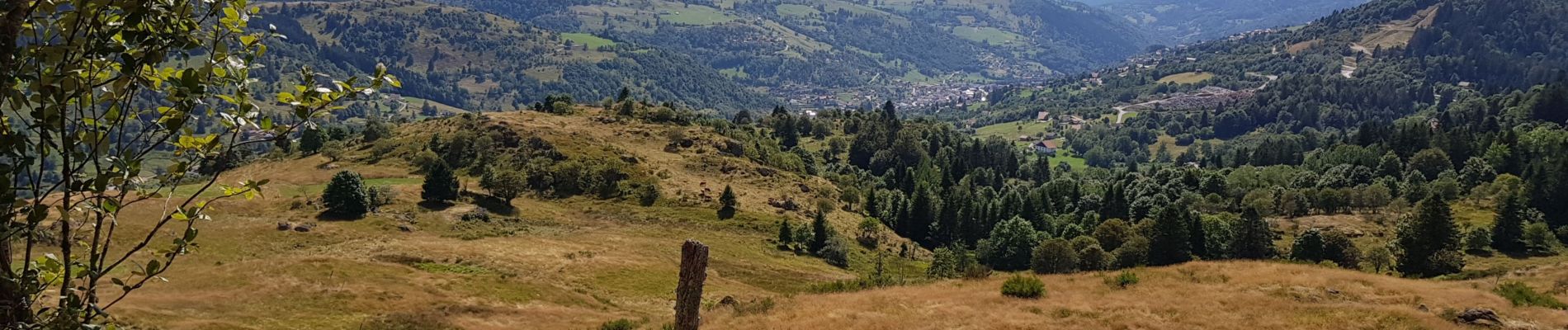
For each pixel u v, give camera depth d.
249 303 46.84
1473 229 113.50
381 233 84.69
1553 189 135.12
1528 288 35.84
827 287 50.06
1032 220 147.50
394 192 103.56
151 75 5.34
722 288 70.81
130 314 39.03
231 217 81.94
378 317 46.91
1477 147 184.88
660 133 167.50
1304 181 176.12
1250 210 136.12
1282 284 37.41
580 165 128.12
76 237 5.30
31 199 4.99
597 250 82.50
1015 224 122.31
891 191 178.00
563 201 119.12
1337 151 196.25
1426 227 80.50
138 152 5.21
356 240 79.44
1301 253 96.94
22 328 5.07
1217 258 109.62
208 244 69.31
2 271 5.00
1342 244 95.75
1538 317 29.52
